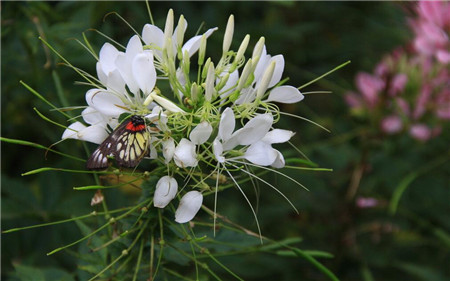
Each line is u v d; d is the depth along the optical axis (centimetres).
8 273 70
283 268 85
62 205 74
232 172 66
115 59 59
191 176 60
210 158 62
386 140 85
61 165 77
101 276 63
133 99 60
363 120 85
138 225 63
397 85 83
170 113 59
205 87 58
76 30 78
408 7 87
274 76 61
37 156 85
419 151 87
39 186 75
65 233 75
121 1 84
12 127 84
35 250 75
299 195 87
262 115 58
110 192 72
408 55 87
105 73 59
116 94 59
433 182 86
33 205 74
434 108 84
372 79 86
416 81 83
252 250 66
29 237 75
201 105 60
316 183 87
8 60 78
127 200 72
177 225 63
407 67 83
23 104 82
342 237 87
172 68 60
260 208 87
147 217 61
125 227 62
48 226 76
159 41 61
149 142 58
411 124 84
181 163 58
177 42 60
